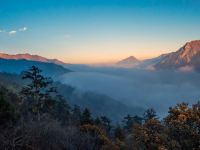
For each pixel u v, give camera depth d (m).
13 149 10.53
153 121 14.80
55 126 12.99
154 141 14.20
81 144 13.27
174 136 14.50
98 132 16.09
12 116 12.62
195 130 14.30
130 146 14.73
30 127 11.91
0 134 11.02
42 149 11.43
